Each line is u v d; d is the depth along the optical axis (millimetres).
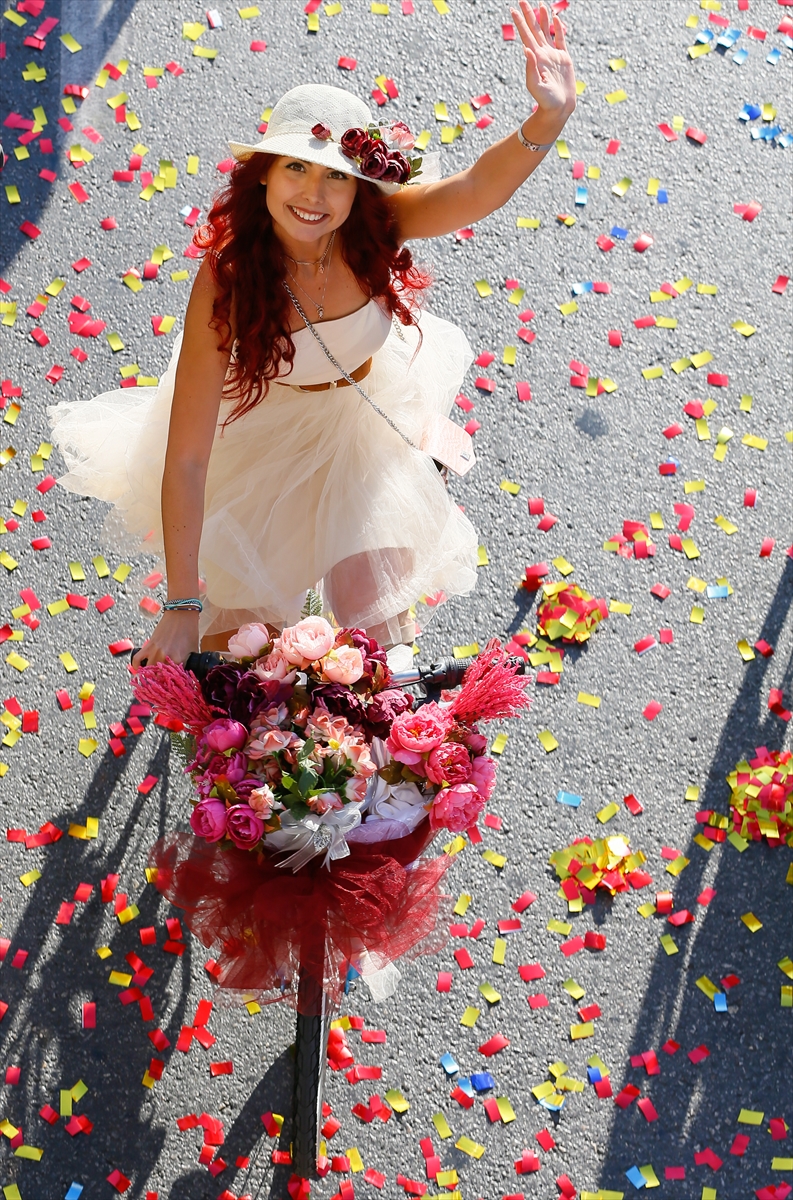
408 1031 2703
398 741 1865
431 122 3678
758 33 3924
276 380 2381
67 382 3281
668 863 2934
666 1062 2721
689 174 3711
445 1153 2598
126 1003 2680
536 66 2098
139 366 3316
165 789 2895
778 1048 2754
